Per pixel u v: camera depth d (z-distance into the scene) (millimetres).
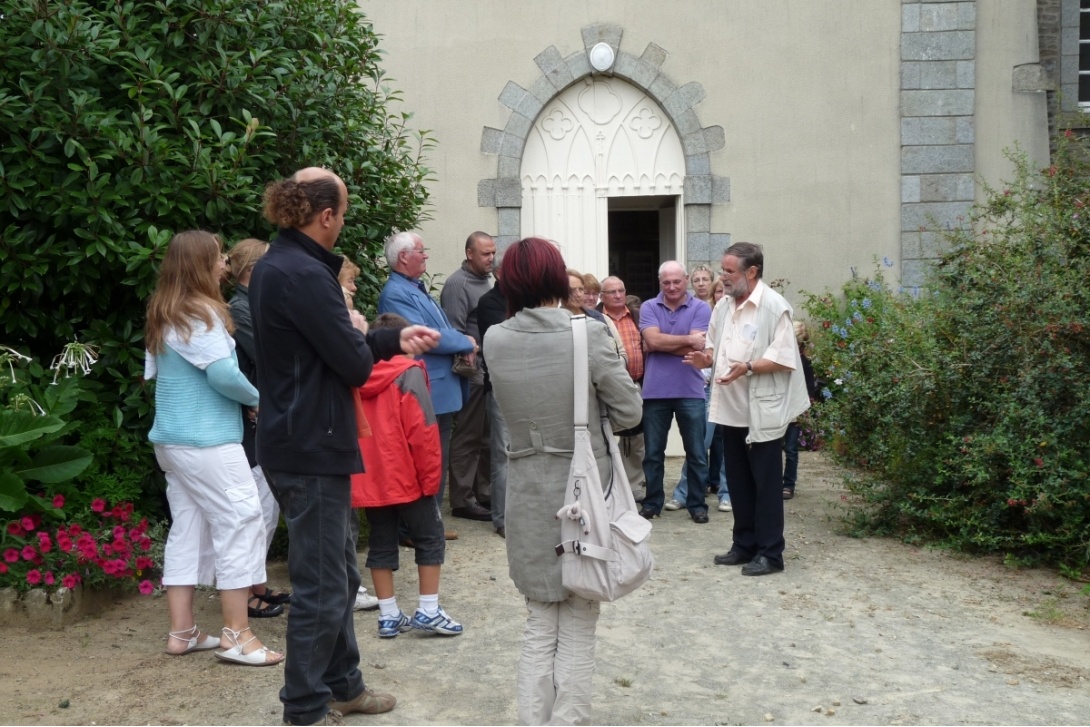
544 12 9953
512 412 3469
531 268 3463
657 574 5812
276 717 3764
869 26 10062
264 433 3391
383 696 3861
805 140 10102
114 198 5238
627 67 9992
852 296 9844
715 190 10094
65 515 5059
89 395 5367
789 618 5016
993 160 10117
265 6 5969
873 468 6926
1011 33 10062
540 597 3402
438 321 6055
